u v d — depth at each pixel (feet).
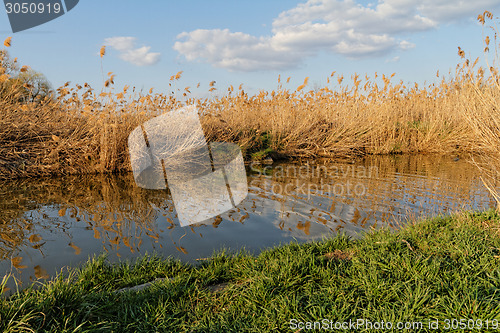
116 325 8.15
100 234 15.29
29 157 29.89
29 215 18.24
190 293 9.80
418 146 42.65
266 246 13.58
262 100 43.65
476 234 12.10
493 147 14.43
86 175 30.19
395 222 15.93
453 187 22.77
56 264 12.27
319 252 12.27
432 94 45.83
